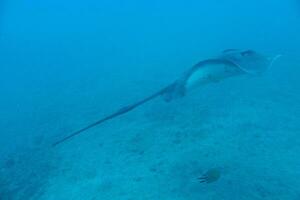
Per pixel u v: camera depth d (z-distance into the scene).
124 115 8.72
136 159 5.79
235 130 6.18
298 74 10.22
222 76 5.02
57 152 7.19
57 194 5.21
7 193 5.97
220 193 4.14
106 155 6.30
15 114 12.60
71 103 12.00
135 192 4.62
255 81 9.98
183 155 5.51
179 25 36.72
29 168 6.86
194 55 17.25
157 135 6.74
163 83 12.02
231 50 5.47
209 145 5.70
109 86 13.49
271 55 5.70
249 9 45.75
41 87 16.78
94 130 8.02
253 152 5.17
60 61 24.70
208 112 7.55
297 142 5.30
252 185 4.21
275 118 6.56
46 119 10.66
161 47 23.34
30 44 39.75
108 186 5.00
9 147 8.88
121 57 21.64
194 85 4.98
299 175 4.29
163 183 4.71
